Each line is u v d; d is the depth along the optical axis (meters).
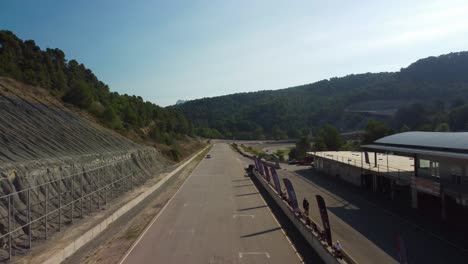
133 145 58.25
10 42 75.06
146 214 30.72
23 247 18.62
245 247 21.56
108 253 20.58
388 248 20.92
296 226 25.80
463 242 21.75
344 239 22.75
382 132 79.44
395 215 28.42
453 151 26.36
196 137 187.12
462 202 23.70
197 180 53.72
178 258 19.77
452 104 155.75
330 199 36.16
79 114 55.38
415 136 34.47
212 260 19.44
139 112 112.44
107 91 116.06
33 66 69.94
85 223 23.95
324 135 90.31
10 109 36.78
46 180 24.69
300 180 51.66
